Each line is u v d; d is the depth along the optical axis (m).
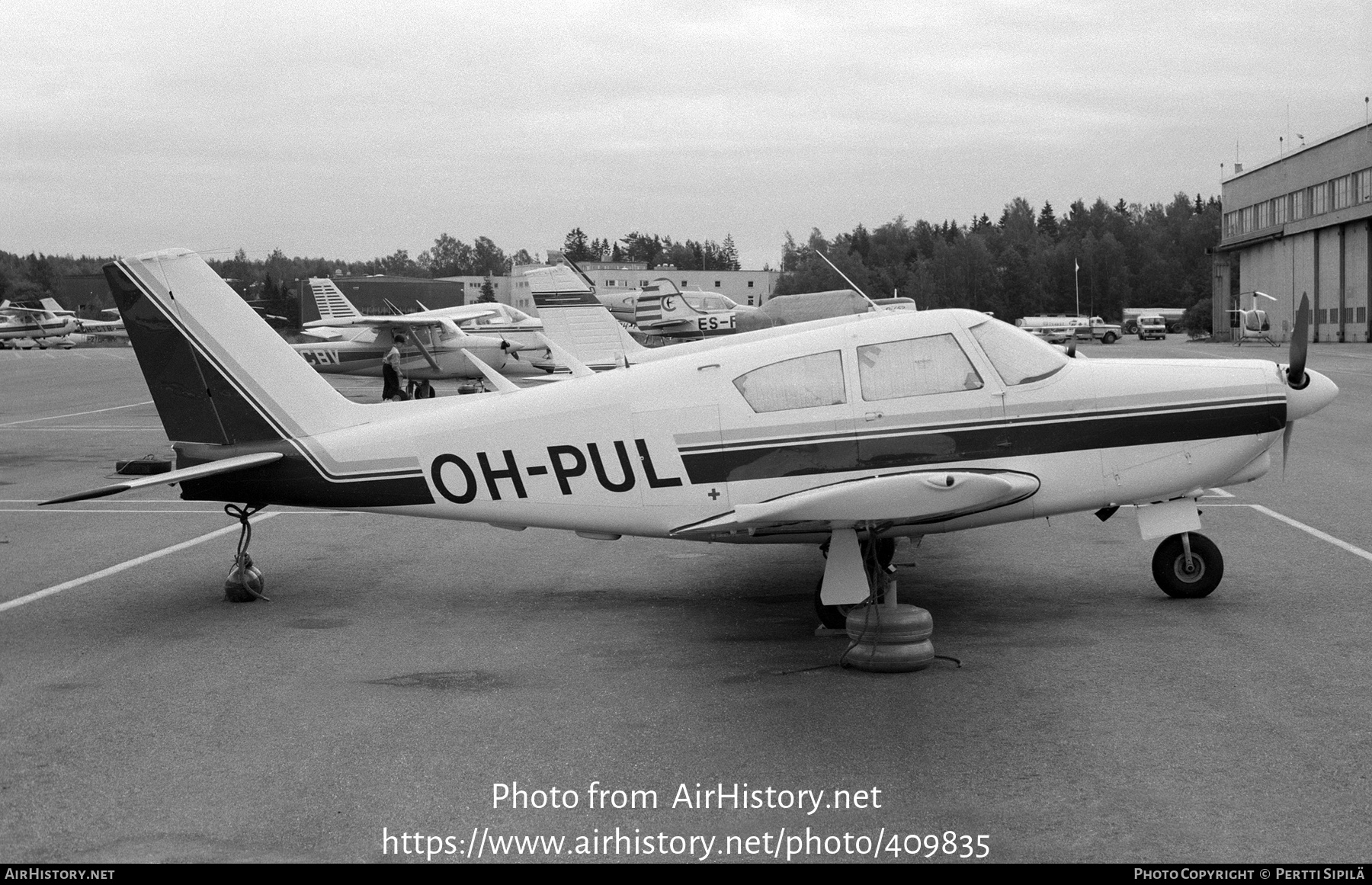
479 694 5.85
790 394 7.18
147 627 7.38
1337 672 5.86
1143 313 95.44
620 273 117.06
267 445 7.98
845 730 5.16
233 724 5.41
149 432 21.70
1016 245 129.75
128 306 7.96
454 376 31.72
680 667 6.29
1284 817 4.13
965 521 7.20
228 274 180.75
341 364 31.84
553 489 7.55
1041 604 7.55
